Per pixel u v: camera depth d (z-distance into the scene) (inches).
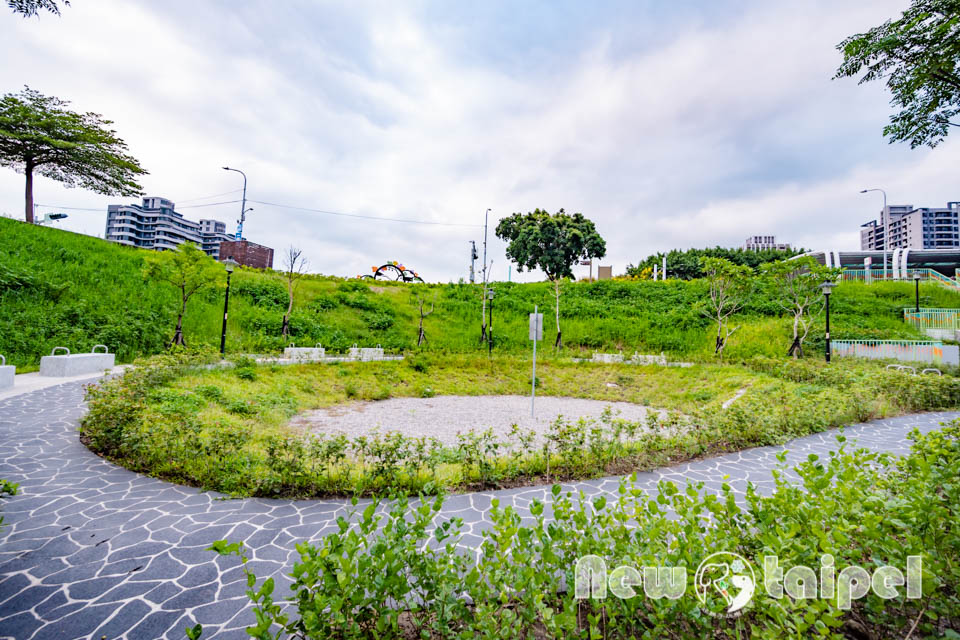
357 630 71.7
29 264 641.6
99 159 1011.3
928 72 190.2
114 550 131.1
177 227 3331.7
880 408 338.6
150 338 594.2
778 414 272.1
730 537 90.6
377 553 77.4
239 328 743.7
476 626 73.0
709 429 245.4
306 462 191.8
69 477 184.2
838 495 93.8
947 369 561.0
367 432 290.8
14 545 132.5
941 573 76.9
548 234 1606.8
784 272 711.7
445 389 495.5
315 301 937.5
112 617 102.0
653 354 765.9
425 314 944.9
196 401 301.0
